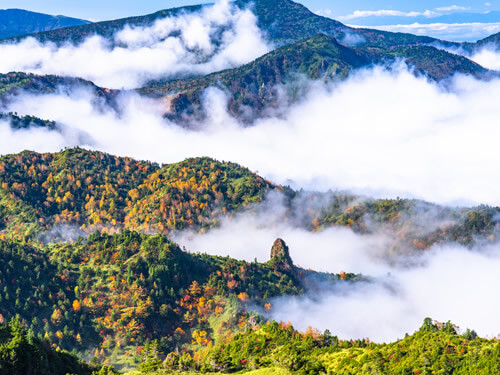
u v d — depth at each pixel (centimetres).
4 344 16300
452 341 19088
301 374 18175
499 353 17088
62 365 17738
